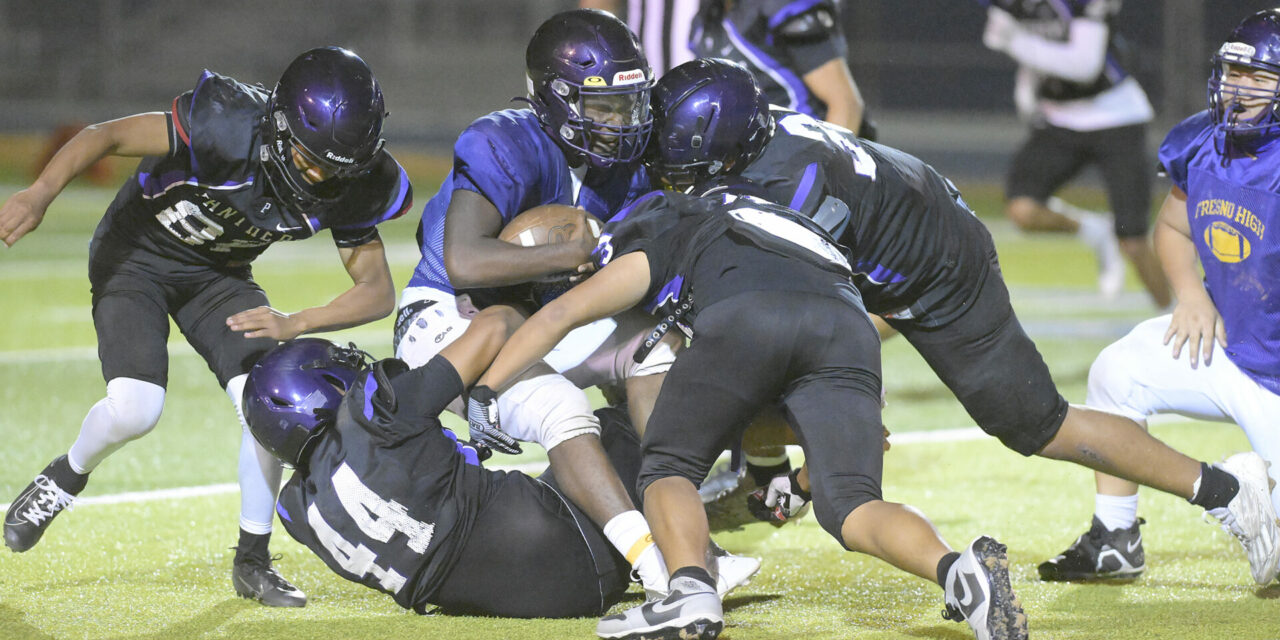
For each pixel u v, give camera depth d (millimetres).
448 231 11562
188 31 77938
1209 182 12383
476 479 11023
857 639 10609
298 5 80062
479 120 11906
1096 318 30203
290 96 11164
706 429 10367
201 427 19672
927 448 18594
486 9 82250
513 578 10930
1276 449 12453
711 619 9703
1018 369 11711
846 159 11414
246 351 12406
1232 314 12539
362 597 11938
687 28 18203
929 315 11602
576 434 11047
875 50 73250
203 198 11961
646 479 10438
